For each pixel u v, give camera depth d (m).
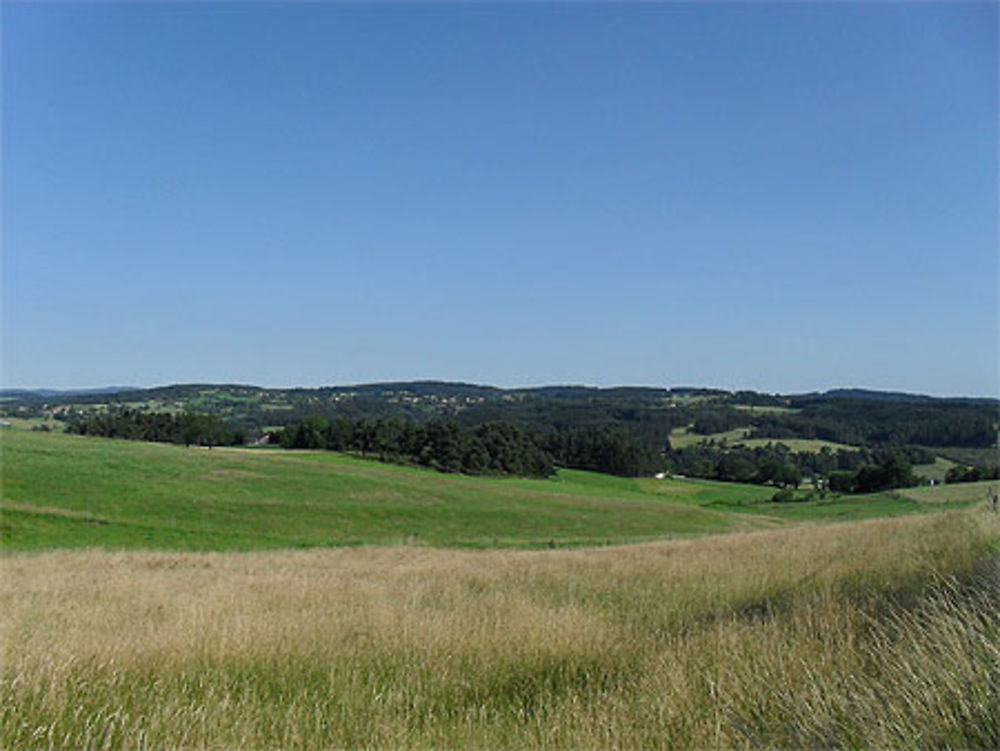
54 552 31.02
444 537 50.06
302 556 32.22
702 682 7.26
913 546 16.03
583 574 19.39
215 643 9.36
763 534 35.72
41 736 6.12
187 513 47.84
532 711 7.52
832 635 7.97
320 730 6.73
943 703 4.99
